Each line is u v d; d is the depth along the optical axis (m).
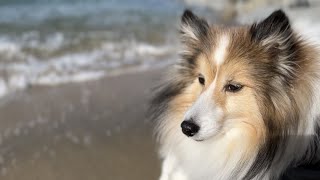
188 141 0.70
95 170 0.91
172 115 0.70
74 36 1.97
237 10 2.45
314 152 0.64
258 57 0.63
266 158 0.63
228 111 0.64
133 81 1.43
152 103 0.77
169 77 0.71
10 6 2.83
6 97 1.29
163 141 0.73
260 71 0.62
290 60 0.62
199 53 0.67
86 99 1.28
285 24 0.61
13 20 2.33
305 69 0.63
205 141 0.68
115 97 1.29
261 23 0.63
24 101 1.26
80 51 1.76
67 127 1.10
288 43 0.61
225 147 0.66
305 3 2.03
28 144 1.01
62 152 0.98
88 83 1.42
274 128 0.62
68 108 1.22
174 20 2.38
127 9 2.77
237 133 0.65
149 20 2.39
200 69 0.66
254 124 0.63
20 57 1.64
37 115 1.17
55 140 1.03
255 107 0.63
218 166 0.67
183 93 0.68
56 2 3.01
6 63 1.57
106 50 1.79
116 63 1.63
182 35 0.71
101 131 1.08
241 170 0.65
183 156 0.71
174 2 3.03
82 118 1.15
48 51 1.73
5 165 0.92
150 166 0.93
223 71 0.64
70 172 0.90
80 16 2.50
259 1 2.36
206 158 0.69
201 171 0.69
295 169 0.63
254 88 0.62
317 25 1.21
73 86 1.39
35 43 1.83
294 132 0.63
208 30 0.68
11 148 0.99
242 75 0.63
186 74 0.68
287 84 0.62
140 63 1.63
